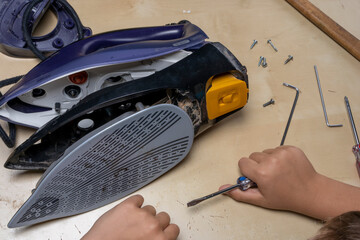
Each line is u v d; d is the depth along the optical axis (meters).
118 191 0.58
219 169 0.65
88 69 0.56
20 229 0.57
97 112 0.58
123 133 0.50
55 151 0.59
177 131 0.55
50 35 0.76
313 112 0.74
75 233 0.57
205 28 0.86
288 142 0.70
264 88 0.77
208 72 0.57
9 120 0.59
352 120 0.73
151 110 0.50
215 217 0.60
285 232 0.59
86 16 0.84
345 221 0.36
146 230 0.50
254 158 0.61
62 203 0.55
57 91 0.58
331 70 0.81
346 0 0.95
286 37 0.86
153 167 0.58
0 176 0.61
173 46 0.60
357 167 0.66
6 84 0.67
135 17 0.86
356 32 0.90
